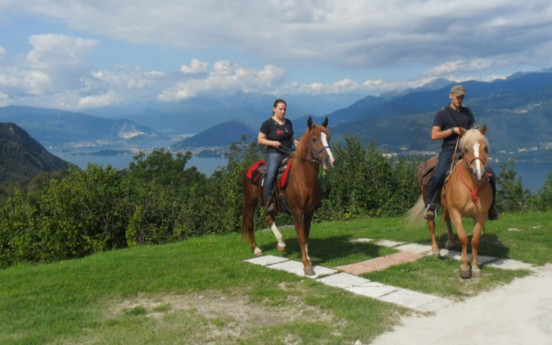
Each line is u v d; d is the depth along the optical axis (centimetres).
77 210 1439
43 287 757
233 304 637
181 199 1706
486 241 945
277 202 825
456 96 741
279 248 909
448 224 881
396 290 655
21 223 1430
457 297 618
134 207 1529
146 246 1262
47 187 1595
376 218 1578
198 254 980
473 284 668
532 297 603
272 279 740
